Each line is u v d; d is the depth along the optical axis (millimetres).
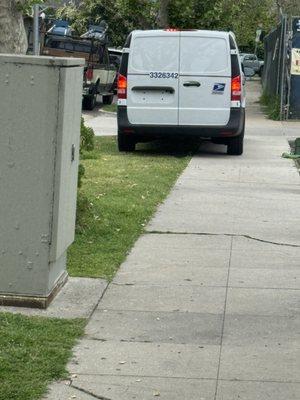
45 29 44469
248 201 16484
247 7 52188
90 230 12977
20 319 8953
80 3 54562
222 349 8391
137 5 39188
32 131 9148
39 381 7406
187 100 22234
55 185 9234
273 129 31625
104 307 9656
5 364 7676
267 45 50062
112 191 16750
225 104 22219
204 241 13070
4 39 12391
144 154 23375
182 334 8805
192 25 39125
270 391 7391
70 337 8555
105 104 46500
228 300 10016
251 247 12750
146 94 22344
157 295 10156
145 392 7348
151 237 13266
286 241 13180
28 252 9336
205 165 21297
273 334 8852
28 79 9094
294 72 35344
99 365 7910
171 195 16938
